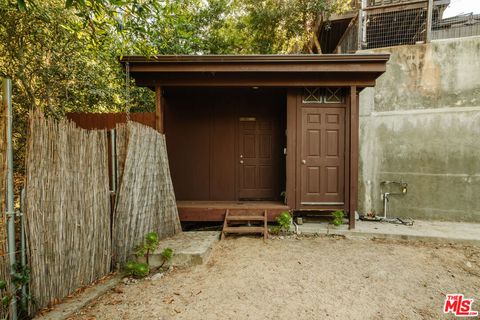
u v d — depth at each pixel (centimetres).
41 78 538
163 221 414
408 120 564
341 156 481
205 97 571
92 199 292
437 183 550
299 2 862
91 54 568
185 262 344
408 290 292
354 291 287
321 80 458
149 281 304
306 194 484
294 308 255
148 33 350
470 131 536
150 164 388
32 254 227
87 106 669
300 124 482
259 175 573
